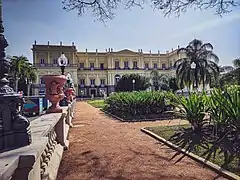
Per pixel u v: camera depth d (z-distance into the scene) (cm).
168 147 588
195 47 3866
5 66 217
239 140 573
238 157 456
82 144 632
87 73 7244
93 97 6309
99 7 622
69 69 6794
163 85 6097
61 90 541
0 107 205
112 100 1775
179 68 3991
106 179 372
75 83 6844
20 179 186
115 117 1377
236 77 2916
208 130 724
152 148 579
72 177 381
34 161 185
